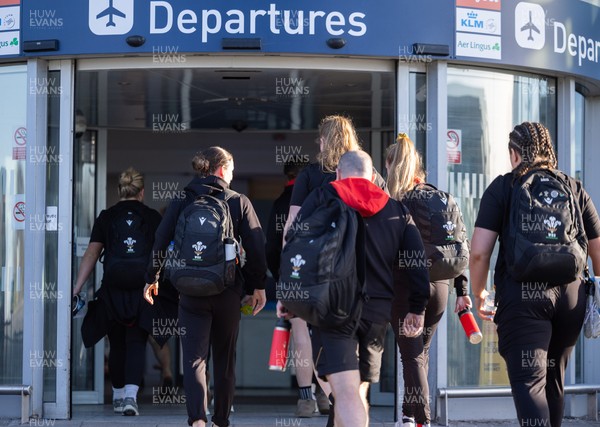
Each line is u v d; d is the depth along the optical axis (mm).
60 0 8617
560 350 6543
